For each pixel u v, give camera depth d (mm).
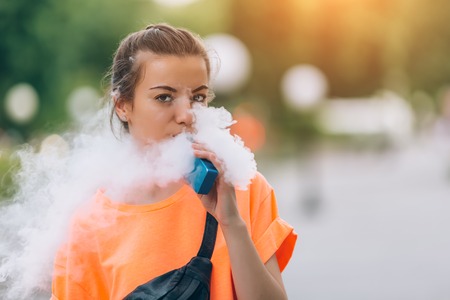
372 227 13242
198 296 2271
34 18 20250
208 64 2469
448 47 38656
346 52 33625
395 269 9305
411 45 38125
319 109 30766
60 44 21359
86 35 22547
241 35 33000
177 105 2359
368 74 34156
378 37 33781
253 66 33062
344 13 33531
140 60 2395
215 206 2299
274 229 2441
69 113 21141
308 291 8211
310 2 33219
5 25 19969
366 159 31047
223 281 2320
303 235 12562
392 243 11383
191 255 2361
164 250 2373
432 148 36656
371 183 21812
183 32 2438
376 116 32656
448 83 42281
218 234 2367
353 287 8328
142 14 23953
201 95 2410
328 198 18219
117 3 23438
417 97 51844
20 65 20312
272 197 2518
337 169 27016
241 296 2260
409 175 24125
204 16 26297
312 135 25906
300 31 33188
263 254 2402
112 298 2391
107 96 2623
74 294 2467
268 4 32781
